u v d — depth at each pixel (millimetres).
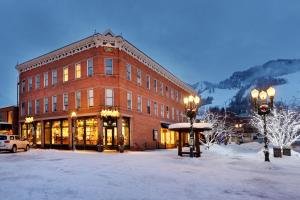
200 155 25469
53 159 21578
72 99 35844
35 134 41000
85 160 20625
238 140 68000
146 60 40906
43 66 40875
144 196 9133
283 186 11188
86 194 9281
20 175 13180
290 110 32844
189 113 21844
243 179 12742
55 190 9820
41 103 40500
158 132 43781
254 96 19688
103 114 32125
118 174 13688
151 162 19375
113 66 34094
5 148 28938
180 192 9828
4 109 48875
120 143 31406
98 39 33562
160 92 45969
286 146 25016
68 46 36500
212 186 10992
